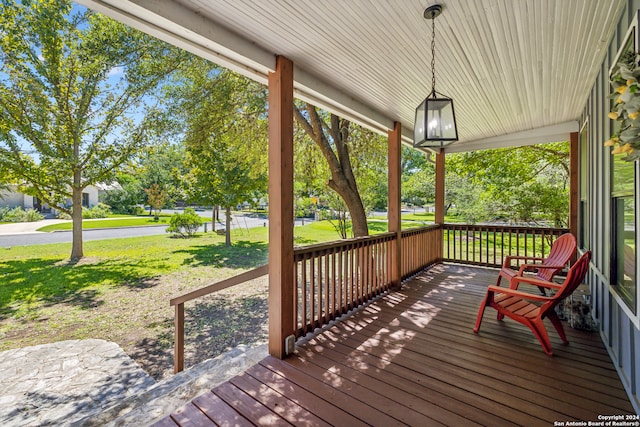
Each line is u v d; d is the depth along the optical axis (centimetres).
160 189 1934
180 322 316
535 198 833
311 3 199
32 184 820
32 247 1087
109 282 716
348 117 409
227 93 621
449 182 1039
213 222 1516
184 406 194
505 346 272
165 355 414
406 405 191
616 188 246
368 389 209
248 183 1005
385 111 433
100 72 780
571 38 255
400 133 478
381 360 249
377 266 423
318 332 307
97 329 489
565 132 525
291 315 268
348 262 376
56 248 1076
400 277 464
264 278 800
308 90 318
